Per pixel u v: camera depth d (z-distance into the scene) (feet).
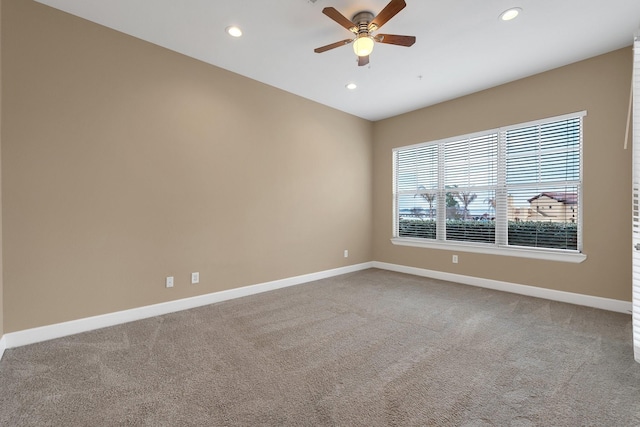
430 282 14.08
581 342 7.82
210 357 7.09
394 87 12.89
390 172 16.84
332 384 6.02
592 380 6.12
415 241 15.66
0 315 7.01
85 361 6.85
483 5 7.75
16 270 7.44
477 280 13.43
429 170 15.28
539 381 6.10
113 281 8.91
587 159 10.53
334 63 10.85
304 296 11.89
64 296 8.12
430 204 15.30
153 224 9.62
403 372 6.46
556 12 8.00
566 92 10.91
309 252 14.35
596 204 10.39
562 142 11.12
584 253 10.64
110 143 8.79
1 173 7.21
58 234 8.01
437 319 9.46
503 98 12.50
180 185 10.19
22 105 7.49
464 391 5.78
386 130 17.02
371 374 6.38
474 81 12.29
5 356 7.00
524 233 12.17
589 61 10.42
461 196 14.11
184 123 10.25
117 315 8.98
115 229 8.91
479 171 13.43
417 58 10.43
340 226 15.85
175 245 10.11
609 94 10.06
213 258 11.04
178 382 6.07
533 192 11.93
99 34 8.59
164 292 9.90
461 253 13.99
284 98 13.20
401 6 6.68
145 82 9.41
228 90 11.37
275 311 10.20
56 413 5.14
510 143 12.47
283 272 13.28
